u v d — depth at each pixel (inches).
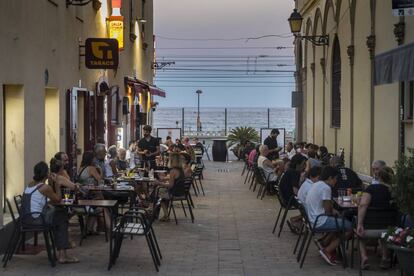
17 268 338.6
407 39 442.6
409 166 293.6
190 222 509.4
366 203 331.0
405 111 452.1
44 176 350.9
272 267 349.1
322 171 367.6
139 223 375.6
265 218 533.3
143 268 344.2
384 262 339.6
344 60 669.3
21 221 343.3
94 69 651.5
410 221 329.1
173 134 1211.9
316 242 369.1
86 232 426.3
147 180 507.2
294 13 770.2
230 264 356.5
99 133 695.7
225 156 1382.9
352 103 628.1
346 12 655.8
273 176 666.8
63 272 331.9
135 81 968.9
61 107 520.1
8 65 379.2
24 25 412.2
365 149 572.4
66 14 542.9
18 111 410.6
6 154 410.9
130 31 975.0
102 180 463.5
